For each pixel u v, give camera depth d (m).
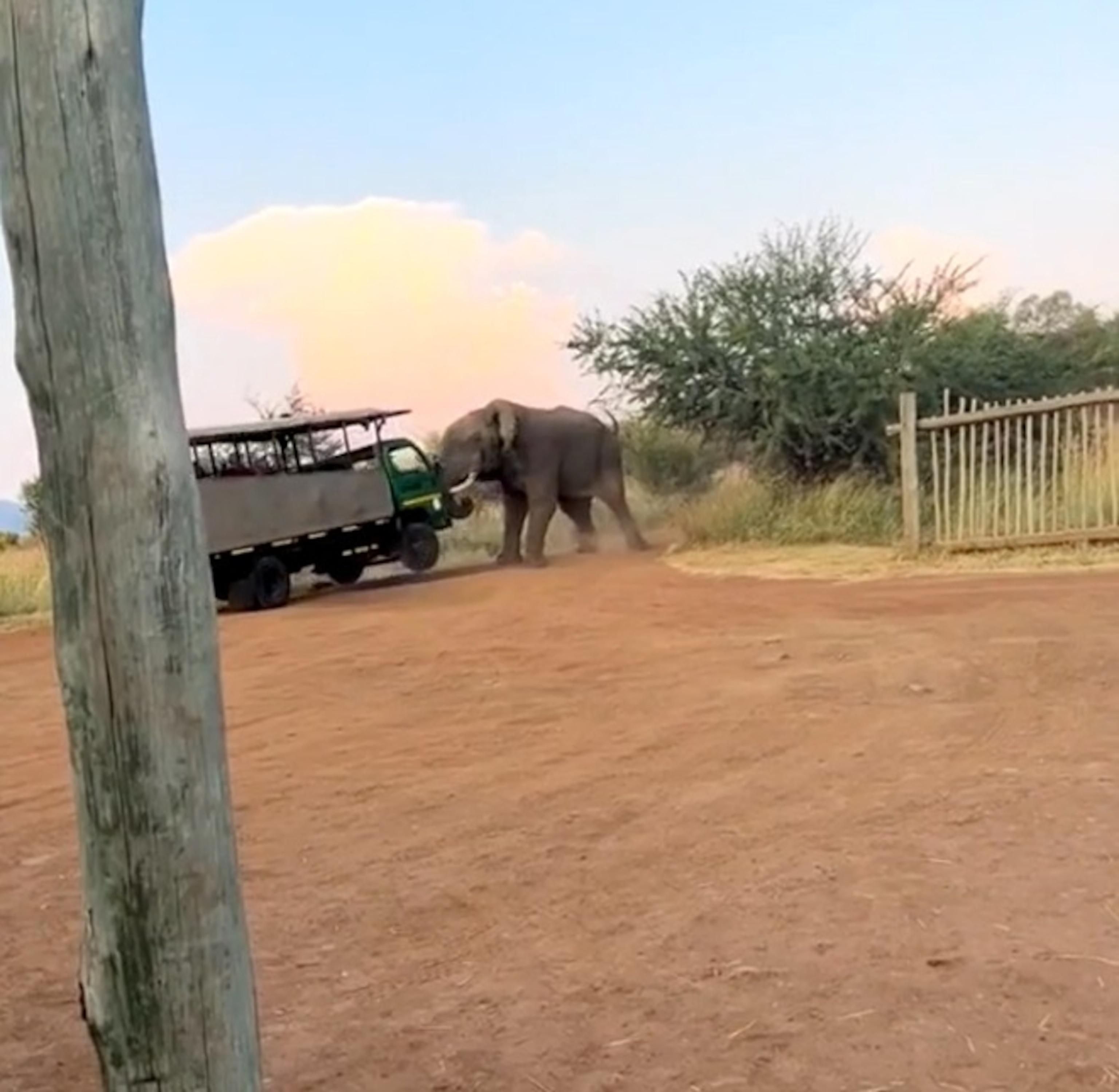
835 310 21.86
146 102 2.31
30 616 18.02
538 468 19.58
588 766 6.94
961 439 15.55
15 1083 3.71
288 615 15.30
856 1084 3.32
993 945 4.15
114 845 2.31
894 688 8.30
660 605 13.15
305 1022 3.99
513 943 4.52
